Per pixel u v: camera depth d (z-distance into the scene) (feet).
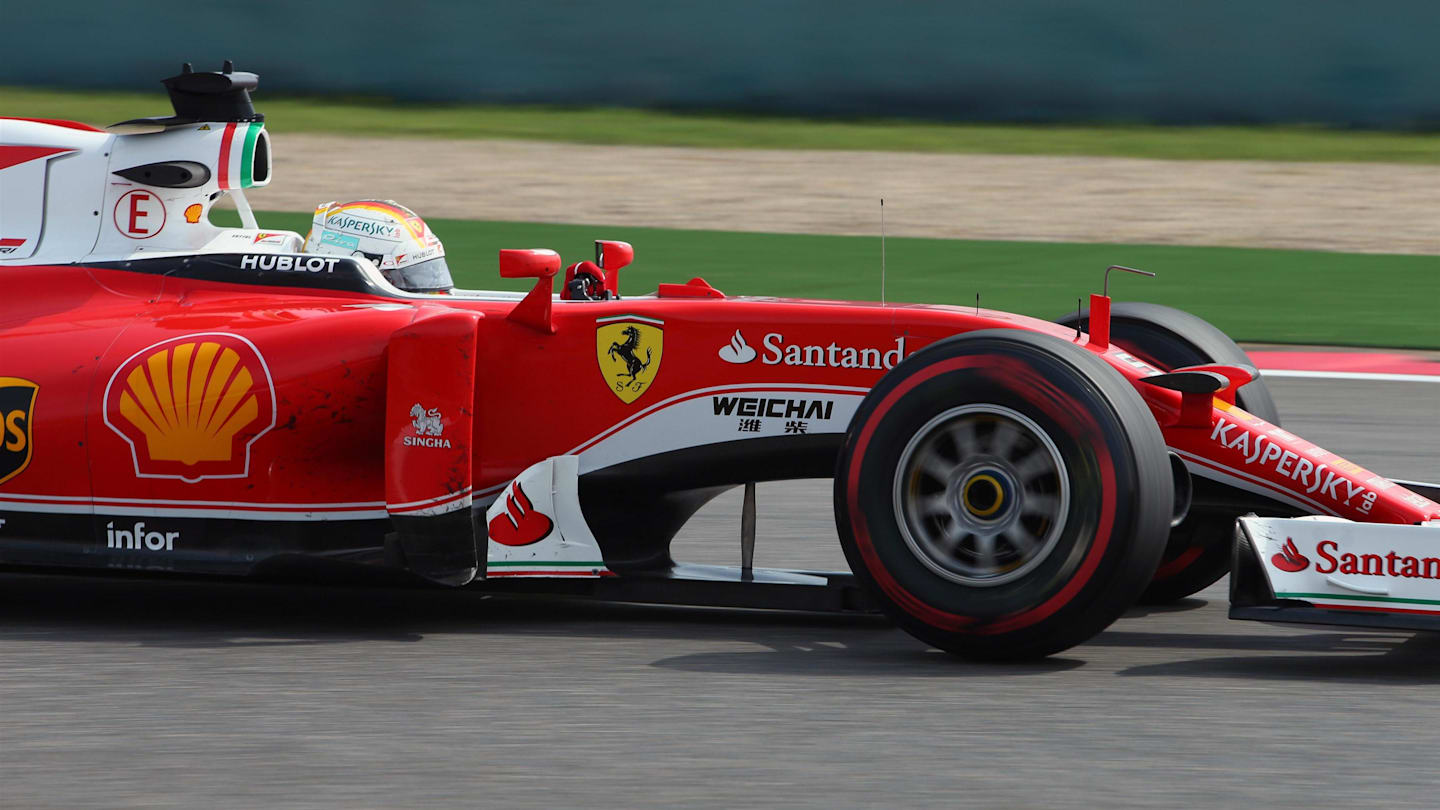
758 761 37.47
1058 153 244.01
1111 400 42.34
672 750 38.19
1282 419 89.45
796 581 49.34
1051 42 267.18
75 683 43.73
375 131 257.14
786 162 235.81
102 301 52.65
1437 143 248.73
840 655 46.60
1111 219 192.95
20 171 54.54
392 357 47.21
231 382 48.93
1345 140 251.60
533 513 49.26
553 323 50.21
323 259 52.70
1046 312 131.34
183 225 54.90
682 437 49.44
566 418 50.03
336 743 38.75
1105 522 41.86
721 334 49.24
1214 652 47.21
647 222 187.52
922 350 44.65
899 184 217.77
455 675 44.50
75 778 36.55
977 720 40.27
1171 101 263.90
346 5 282.56
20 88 274.77
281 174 217.36
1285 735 39.24
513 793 35.60
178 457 49.16
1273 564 42.91
